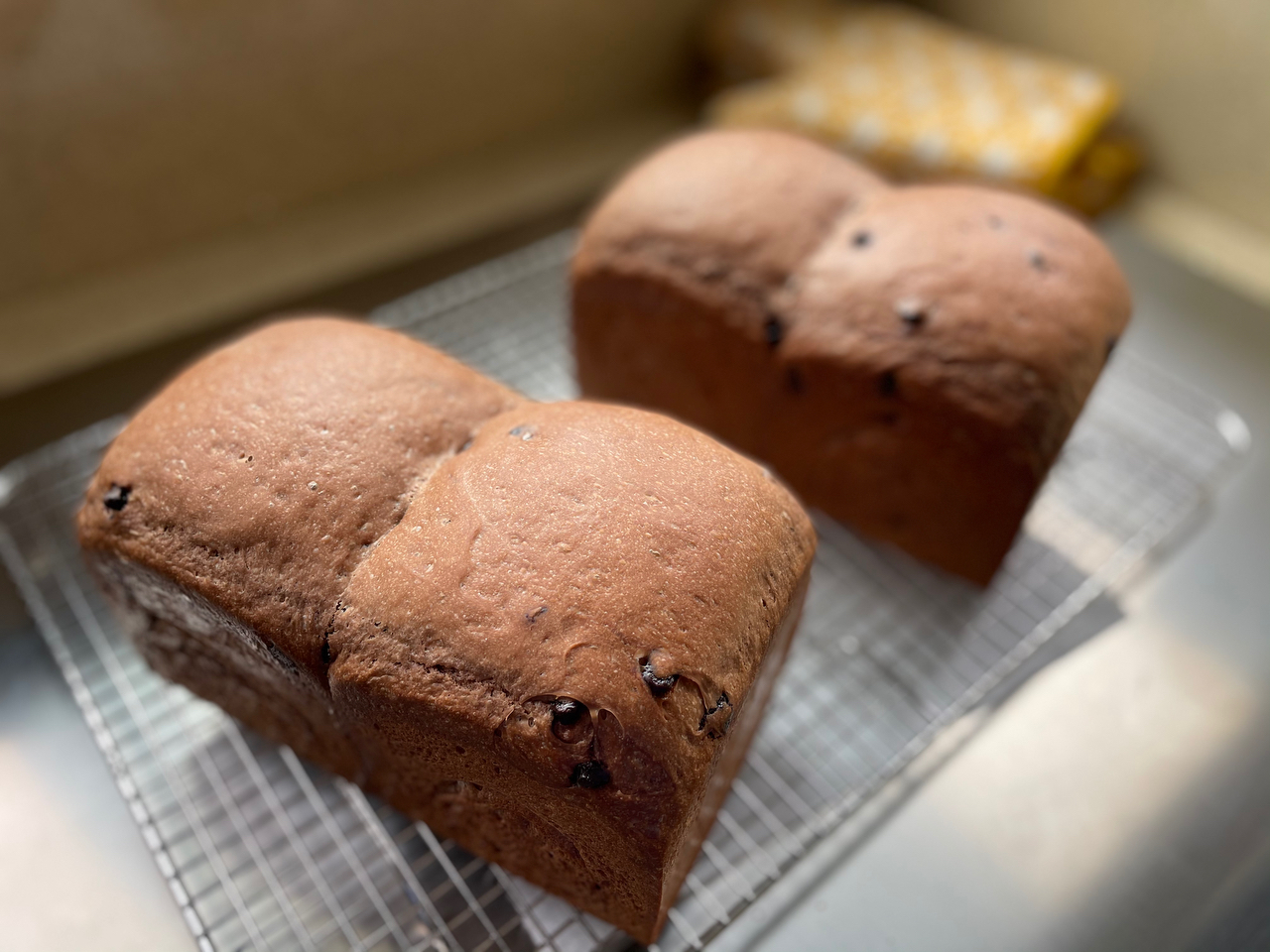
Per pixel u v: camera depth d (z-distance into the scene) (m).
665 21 0.61
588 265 0.38
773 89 0.55
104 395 0.44
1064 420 0.33
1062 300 0.34
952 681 0.35
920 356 0.33
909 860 0.31
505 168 0.58
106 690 0.34
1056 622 0.36
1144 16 0.51
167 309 0.47
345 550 0.26
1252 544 0.39
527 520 0.25
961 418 0.33
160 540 0.26
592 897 0.28
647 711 0.23
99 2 0.41
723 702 0.24
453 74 0.54
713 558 0.25
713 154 0.38
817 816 0.32
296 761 0.33
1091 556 0.39
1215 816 0.32
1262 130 0.49
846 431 0.36
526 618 0.24
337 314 0.48
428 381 0.29
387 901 0.30
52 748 0.33
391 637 0.24
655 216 0.37
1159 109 0.53
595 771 0.23
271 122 0.49
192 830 0.31
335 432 0.27
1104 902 0.30
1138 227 0.53
